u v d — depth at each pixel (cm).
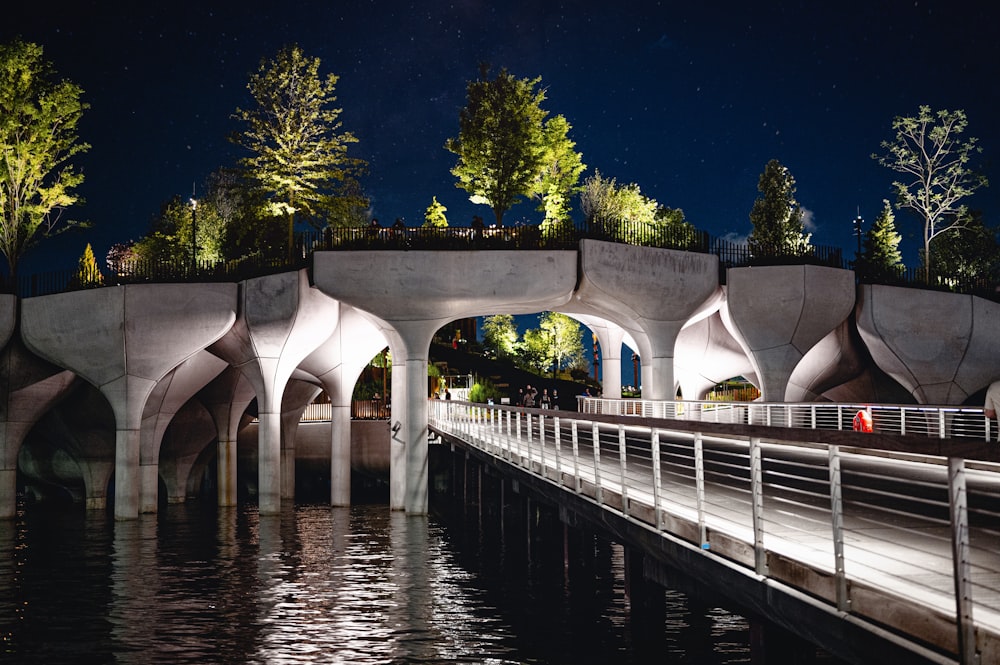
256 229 6050
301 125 5388
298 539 3425
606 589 2295
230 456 5103
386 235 4134
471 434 3525
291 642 1823
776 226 5700
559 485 1842
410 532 3597
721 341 5572
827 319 4519
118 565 2852
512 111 5284
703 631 1795
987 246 5878
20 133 4700
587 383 8569
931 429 2794
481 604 2147
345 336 4694
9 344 4212
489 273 4088
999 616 646
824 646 760
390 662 1650
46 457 5241
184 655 1750
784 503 1291
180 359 4150
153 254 6788
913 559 870
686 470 1844
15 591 2428
